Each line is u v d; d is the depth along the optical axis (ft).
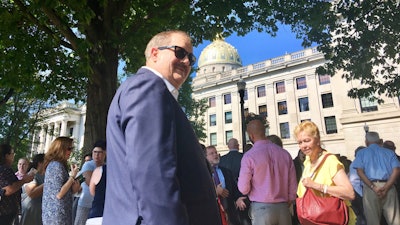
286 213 11.24
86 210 15.94
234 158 19.06
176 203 3.43
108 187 4.09
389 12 32.45
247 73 164.96
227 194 15.11
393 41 33.30
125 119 3.83
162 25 27.17
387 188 15.56
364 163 16.66
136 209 3.53
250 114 15.89
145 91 3.97
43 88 27.43
